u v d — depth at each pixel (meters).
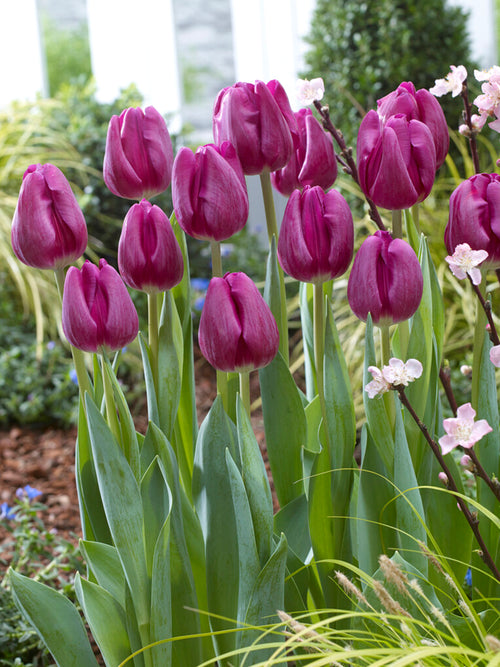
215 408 0.88
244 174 0.90
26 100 3.46
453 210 0.86
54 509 1.86
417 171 0.87
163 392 0.91
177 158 0.85
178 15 4.70
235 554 0.89
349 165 0.94
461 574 0.96
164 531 0.84
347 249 0.87
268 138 0.88
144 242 0.86
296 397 0.91
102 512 0.93
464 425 0.82
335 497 0.92
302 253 0.86
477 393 0.93
